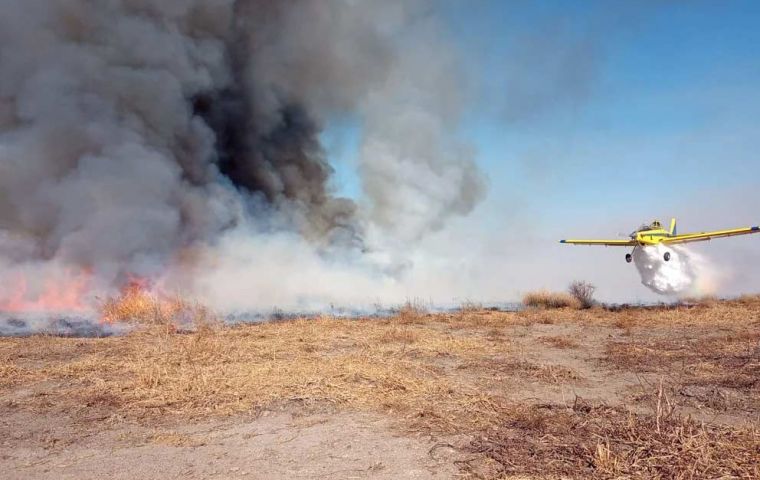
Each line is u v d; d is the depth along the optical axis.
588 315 14.74
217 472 3.99
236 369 7.09
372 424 5.06
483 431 4.81
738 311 14.48
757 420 5.15
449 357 8.55
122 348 9.04
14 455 4.40
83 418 5.34
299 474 3.93
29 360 8.23
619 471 3.74
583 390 6.51
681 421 4.89
